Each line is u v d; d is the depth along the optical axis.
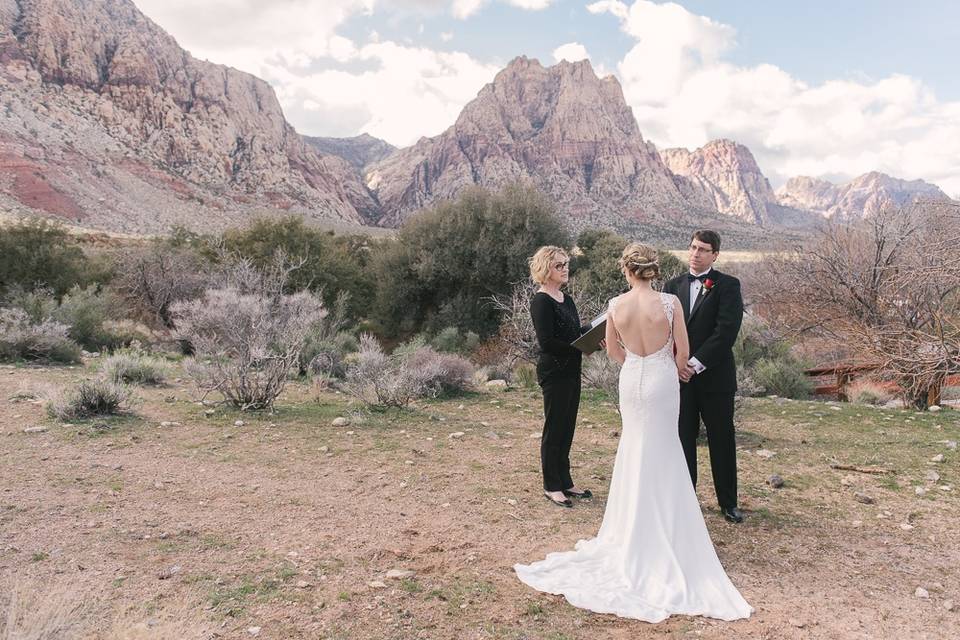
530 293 12.89
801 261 13.23
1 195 111.25
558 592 3.18
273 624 2.70
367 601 2.98
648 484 3.49
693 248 4.53
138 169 152.12
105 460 5.32
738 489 5.13
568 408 4.75
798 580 3.45
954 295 9.88
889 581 3.44
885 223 11.68
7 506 4.04
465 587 3.22
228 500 4.49
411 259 25.77
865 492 5.06
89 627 2.53
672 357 3.68
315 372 11.55
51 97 160.00
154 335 17.56
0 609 2.63
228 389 8.02
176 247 27.38
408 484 5.08
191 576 3.15
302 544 3.71
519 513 4.45
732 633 2.83
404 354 11.90
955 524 4.34
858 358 11.12
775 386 11.02
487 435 6.97
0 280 21.25
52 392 7.48
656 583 3.27
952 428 7.58
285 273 10.77
